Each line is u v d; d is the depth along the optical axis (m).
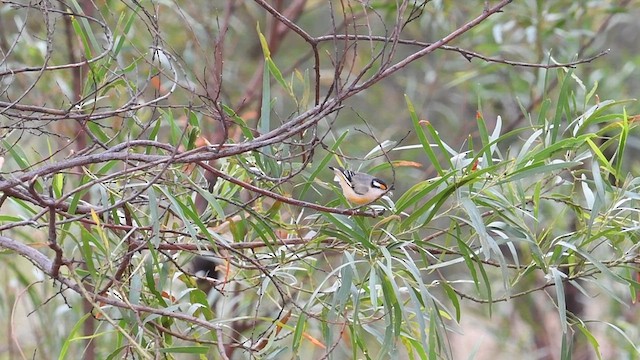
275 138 5.45
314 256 7.18
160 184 6.18
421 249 6.09
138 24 11.65
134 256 6.68
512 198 6.56
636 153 12.50
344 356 10.41
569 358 6.43
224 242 6.11
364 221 6.44
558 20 11.29
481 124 6.51
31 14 10.93
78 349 9.42
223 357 5.22
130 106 5.84
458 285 13.02
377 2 11.29
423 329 5.66
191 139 6.00
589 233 6.13
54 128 10.34
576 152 7.03
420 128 6.01
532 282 13.40
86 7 10.30
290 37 14.44
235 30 13.09
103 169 6.31
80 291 5.51
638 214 6.94
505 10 11.67
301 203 5.87
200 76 12.17
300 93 13.59
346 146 12.77
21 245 5.61
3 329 10.53
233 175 6.86
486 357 14.35
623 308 12.14
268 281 6.21
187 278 6.75
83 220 5.89
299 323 5.96
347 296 5.77
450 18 12.47
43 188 6.53
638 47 14.63
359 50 13.85
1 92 6.26
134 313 5.80
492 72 12.33
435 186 5.90
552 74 11.74
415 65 13.82
